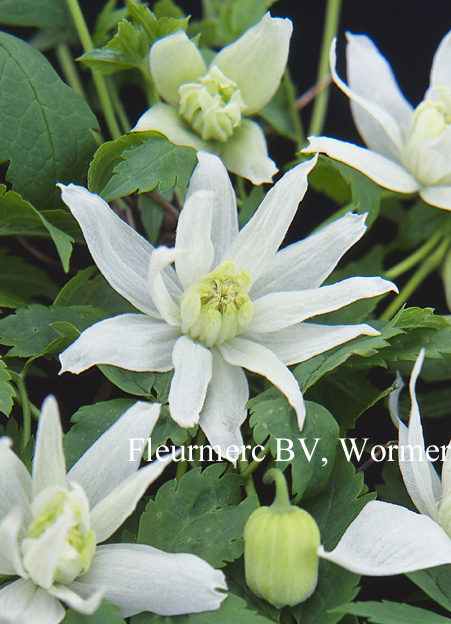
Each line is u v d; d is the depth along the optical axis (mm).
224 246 490
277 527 454
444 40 534
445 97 525
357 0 607
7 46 508
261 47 514
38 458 454
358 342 483
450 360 521
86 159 510
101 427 472
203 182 490
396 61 606
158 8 568
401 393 542
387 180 517
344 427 506
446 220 549
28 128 504
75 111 510
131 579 453
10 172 502
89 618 450
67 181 509
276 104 573
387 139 534
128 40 522
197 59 515
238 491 472
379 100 539
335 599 461
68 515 441
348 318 515
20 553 454
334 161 518
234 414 473
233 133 519
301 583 457
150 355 475
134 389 477
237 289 480
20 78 505
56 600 453
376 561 458
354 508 470
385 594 504
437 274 569
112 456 460
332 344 476
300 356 478
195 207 476
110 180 497
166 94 520
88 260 551
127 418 460
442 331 491
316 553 457
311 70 605
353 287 478
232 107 510
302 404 467
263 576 456
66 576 451
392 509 464
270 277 489
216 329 476
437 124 519
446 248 546
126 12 549
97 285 512
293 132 574
